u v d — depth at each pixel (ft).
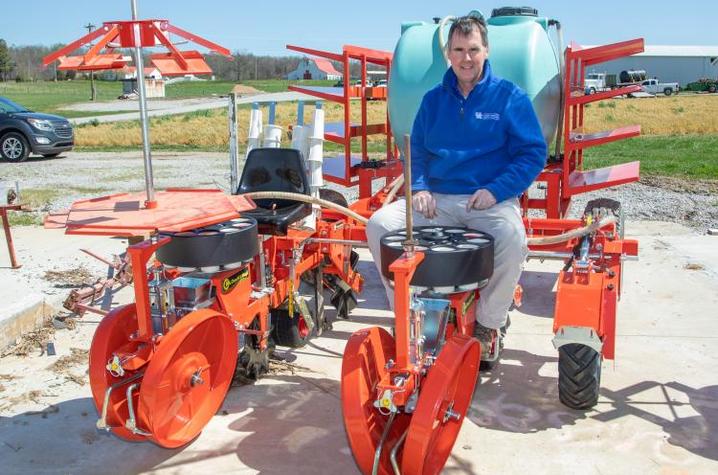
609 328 13.14
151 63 11.83
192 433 12.14
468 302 11.86
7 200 23.67
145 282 11.19
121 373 10.97
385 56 23.79
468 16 12.10
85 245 27.68
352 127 22.89
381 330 11.07
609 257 14.88
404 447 9.61
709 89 230.48
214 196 13.43
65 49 11.02
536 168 12.09
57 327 18.28
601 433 12.80
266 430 13.08
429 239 11.37
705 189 41.34
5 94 232.12
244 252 12.79
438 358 9.92
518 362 16.24
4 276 23.24
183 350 11.71
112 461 12.04
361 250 27.22
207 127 92.02
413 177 12.59
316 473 11.60
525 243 12.44
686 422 13.15
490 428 13.08
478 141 12.33
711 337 17.38
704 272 22.62
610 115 116.26
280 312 16.60
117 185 45.32
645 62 246.27
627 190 41.24
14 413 13.78
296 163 16.05
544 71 18.43
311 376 15.57
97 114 138.51
